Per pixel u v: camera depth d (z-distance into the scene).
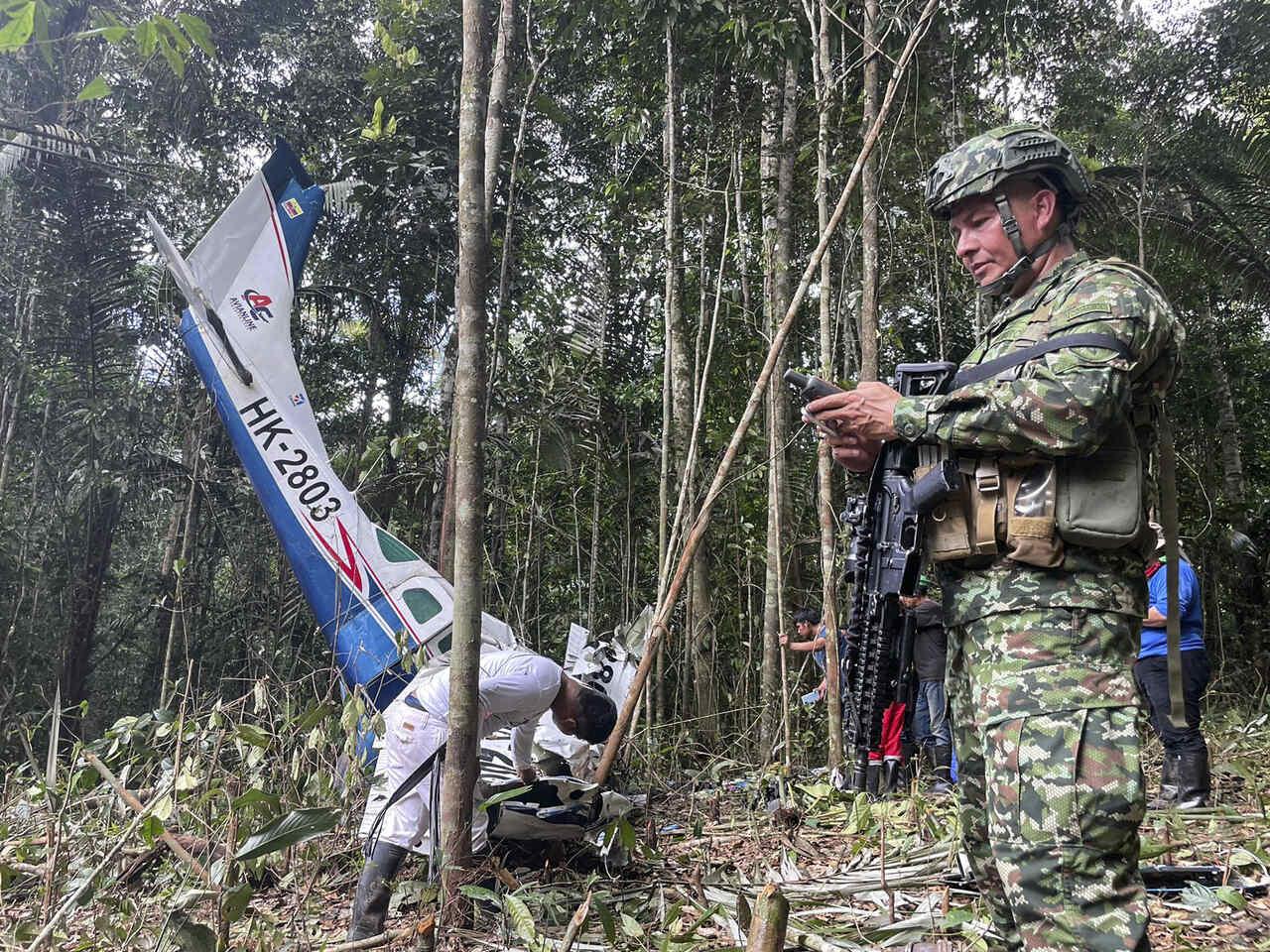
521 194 9.95
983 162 2.08
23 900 3.37
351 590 5.74
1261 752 5.84
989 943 2.62
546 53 7.83
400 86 9.52
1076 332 1.82
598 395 9.58
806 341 9.34
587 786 3.69
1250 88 10.75
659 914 3.18
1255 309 12.33
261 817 2.77
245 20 11.00
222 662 10.10
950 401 1.89
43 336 10.32
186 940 2.03
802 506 8.77
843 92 6.45
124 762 3.67
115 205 10.66
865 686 2.19
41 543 10.85
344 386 12.09
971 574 1.93
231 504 11.06
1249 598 11.77
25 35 2.49
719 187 8.62
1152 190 10.35
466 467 3.02
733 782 5.68
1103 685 1.75
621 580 9.73
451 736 2.98
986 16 7.46
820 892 3.23
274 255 6.34
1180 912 2.95
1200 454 13.43
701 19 7.39
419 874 3.40
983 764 2.06
